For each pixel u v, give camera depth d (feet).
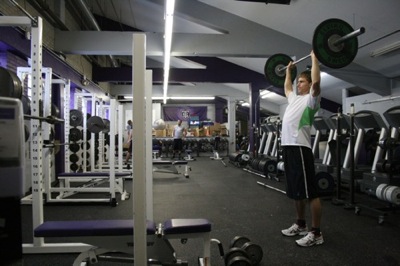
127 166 21.93
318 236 7.58
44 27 16.29
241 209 11.30
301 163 7.57
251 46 17.83
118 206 11.93
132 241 4.91
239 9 17.08
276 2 13.82
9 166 2.50
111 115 12.25
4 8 12.13
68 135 15.01
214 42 17.76
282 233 8.36
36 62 7.06
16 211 2.80
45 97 10.07
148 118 6.97
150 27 25.04
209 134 40.93
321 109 31.19
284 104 39.11
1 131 2.48
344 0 13.47
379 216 9.50
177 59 29.94
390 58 17.20
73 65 21.44
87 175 13.53
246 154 26.40
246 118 49.90
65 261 6.66
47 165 12.09
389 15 13.37
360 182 12.72
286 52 17.88
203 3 17.47
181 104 49.49
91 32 17.99
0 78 5.10
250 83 27.81
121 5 22.30
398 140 10.73
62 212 10.98
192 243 7.72
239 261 5.51
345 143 14.52
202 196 13.79
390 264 6.47
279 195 13.99
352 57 9.14
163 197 13.57
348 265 6.42
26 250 7.04
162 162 19.94
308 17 15.61
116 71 26.99
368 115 12.88
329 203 12.23
